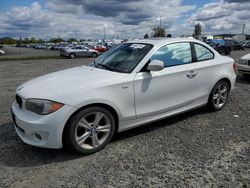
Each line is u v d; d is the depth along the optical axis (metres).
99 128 3.51
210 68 4.80
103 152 3.54
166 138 3.98
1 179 2.91
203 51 4.85
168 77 4.11
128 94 3.68
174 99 4.29
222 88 5.24
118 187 2.75
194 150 3.56
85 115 3.33
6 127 4.45
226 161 3.26
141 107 3.88
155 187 2.74
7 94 7.12
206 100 4.93
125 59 4.13
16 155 3.46
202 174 2.97
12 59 26.47
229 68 5.24
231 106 5.63
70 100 3.21
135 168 3.12
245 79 9.20
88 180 2.88
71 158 3.39
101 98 3.39
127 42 4.79
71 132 3.25
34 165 3.21
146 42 4.36
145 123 4.01
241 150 3.55
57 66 16.45
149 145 3.74
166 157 3.38
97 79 3.56
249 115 5.03
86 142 3.51
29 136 3.27
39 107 3.18
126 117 3.73
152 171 3.05
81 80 3.54
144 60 3.93
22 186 2.78
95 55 30.77
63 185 2.79
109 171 3.06
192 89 4.54
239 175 2.95
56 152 3.54
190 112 5.21
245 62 8.68
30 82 3.88
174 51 4.34
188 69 4.39
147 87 3.87
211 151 3.53
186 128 4.38
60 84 3.45
